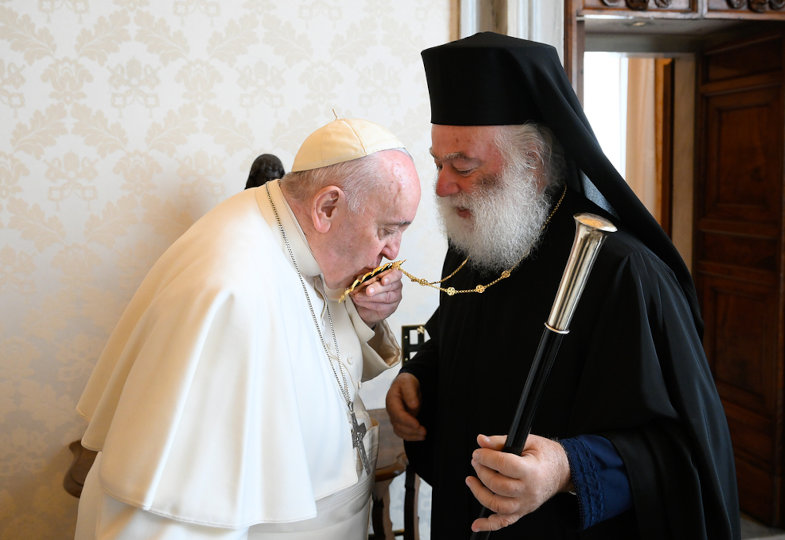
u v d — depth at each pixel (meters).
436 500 1.59
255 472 1.24
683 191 3.79
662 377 1.25
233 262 1.31
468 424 1.51
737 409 3.53
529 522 1.38
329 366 1.50
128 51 2.42
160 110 2.47
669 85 3.79
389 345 1.78
